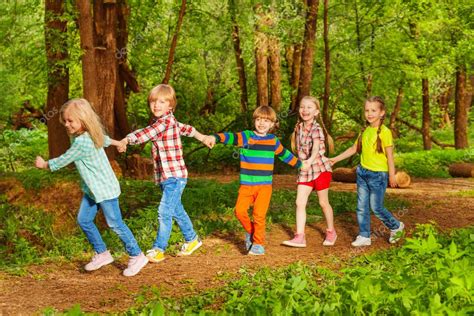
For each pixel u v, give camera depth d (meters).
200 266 6.68
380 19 24.23
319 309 4.24
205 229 8.48
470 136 35.97
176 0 23.23
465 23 24.98
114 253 7.45
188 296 5.50
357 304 4.13
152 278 6.21
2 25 18.42
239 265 6.69
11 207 9.24
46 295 5.64
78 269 6.77
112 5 14.28
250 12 23.14
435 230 7.68
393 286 4.81
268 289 5.46
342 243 7.88
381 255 6.77
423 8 22.80
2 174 10.38
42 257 7.57
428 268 5.46
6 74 18.53
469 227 8.10
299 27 21.22
